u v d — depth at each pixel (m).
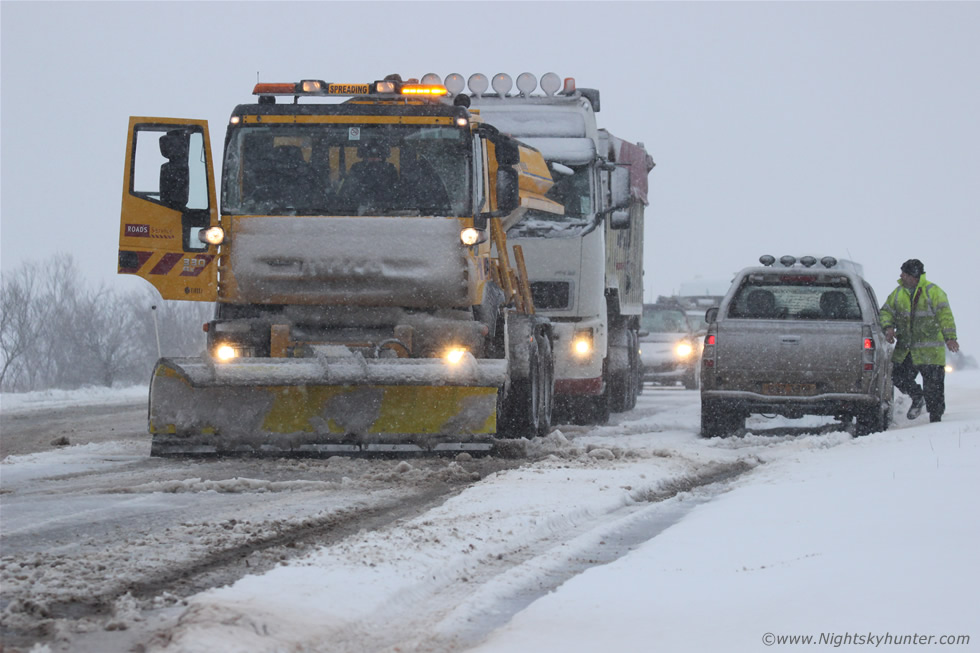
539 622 14.50
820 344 44.34
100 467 33.22
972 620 13.03
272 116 36.06
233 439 33.78
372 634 14.52
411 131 36.06
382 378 33.19
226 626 13.69
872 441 38.50
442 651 13.65
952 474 25.81
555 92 54.31
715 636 13.23
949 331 48.69
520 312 42.88
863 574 15.66
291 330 35.84
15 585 16.97
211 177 35.59
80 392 79.25
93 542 20.59
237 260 35.31
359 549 19.14
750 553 18.41
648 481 29.64
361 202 35.72
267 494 27.19
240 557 19.25
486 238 36.16
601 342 53.09
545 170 47.78
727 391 44.75
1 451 41.44
